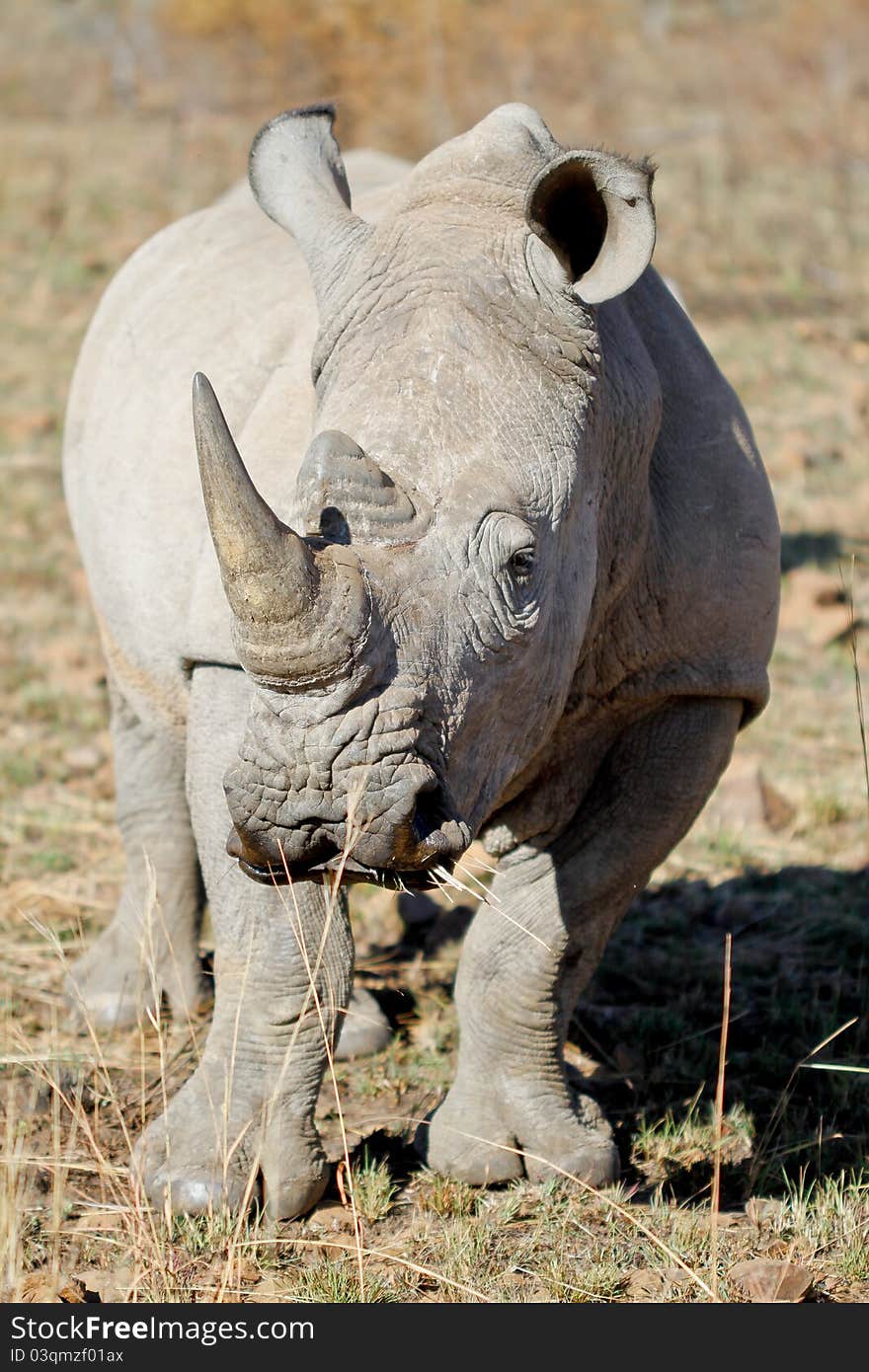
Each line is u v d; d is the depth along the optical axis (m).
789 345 42.16
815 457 34.62
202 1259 11.96
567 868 13.24
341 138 60.28
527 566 9.92
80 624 27.09
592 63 77.94
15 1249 11.31
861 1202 12.84
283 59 65.62
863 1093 14.59
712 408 13.33
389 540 9.35
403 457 9.74
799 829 20.88
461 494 9.67
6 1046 15.27
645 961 17.58
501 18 71.75
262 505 8.67
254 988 12.31
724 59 82.25
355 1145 13.80
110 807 20.88
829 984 17.02
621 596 12.61
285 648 8.80
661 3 97.12
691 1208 12.94
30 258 50.09
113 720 16.75
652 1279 11.84
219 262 14.98
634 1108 14.55
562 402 10.55
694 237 52.78
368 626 8.93
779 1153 13.55
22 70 83.31
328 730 8.97
